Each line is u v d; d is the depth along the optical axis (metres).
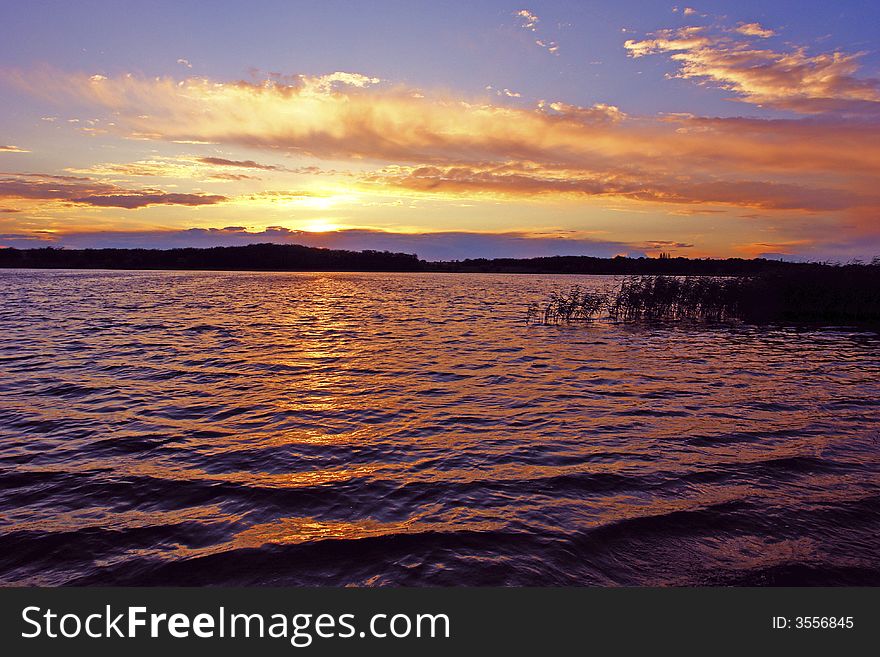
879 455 8.63
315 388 13.24
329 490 7.21
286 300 45.44
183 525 6.21
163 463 8.11
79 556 5.57
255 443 9.07
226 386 13.34
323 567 5.42
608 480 7.57
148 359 16.86
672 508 6.68
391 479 7.60
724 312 29.61
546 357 18.03
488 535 6.02
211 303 40.88
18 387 12.84
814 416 10.93
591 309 29.81
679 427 10.14
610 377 14.75
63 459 8.20
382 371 15.49
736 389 13.34
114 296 46.66
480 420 10.59
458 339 22.53
